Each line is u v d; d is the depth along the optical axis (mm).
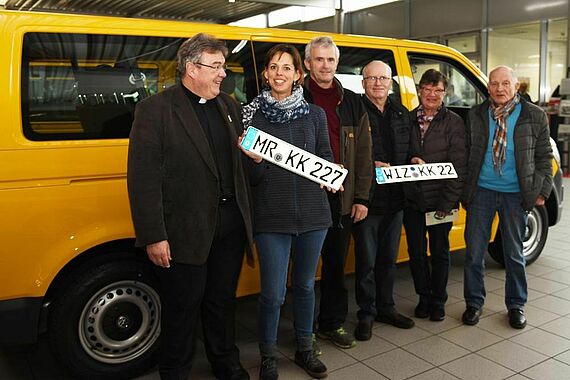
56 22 2645
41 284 2555
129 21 2852
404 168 3184
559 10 9695
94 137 2686
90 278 2719
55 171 2557
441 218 3355
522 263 3389
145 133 2262
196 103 2404
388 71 3123
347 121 2938
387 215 3246
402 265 4648
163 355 2568
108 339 2812
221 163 2453
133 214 2270
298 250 2725
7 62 2494
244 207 2482
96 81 2729
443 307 3516
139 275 2838
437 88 3285
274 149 2471
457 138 3330
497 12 10688
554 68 10055
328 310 3164
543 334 3287
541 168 3312
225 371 2746
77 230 2627
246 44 3195
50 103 2590
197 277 2443
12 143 2469
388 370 2883
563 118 9328
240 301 3922
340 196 2914
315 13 13695
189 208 2338
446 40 11766
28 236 2512
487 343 3180
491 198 3365
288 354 3080
